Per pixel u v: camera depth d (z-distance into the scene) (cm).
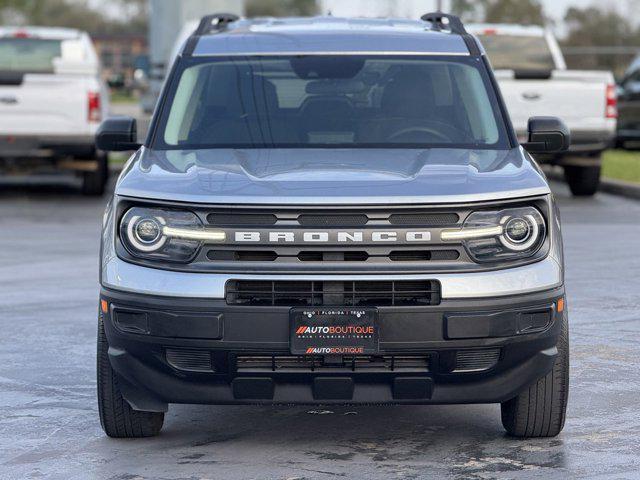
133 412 1466
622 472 1350
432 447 1449
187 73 1723
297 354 1318
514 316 1338
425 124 1641
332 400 1352
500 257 1352
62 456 1429
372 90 1689
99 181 4375
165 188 1377
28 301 2416
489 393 1365
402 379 1338
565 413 1448
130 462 1401
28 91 4088
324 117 1645
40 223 3638
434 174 1417
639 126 6238
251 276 1324
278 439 1489
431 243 1334
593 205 4119
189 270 1341
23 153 4109
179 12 6725
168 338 1338
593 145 4188
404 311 1319
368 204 1329
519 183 1386
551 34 4731
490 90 1692
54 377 1828
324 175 1413
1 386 1773
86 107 4106
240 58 1741
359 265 1325
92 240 3275
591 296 2444
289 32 1811
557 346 1422
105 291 1380
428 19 1955
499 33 4684
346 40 1777
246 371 1341
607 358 1927
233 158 1519
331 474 1341
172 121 1650
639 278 2648
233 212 1338
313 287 1324
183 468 1372
